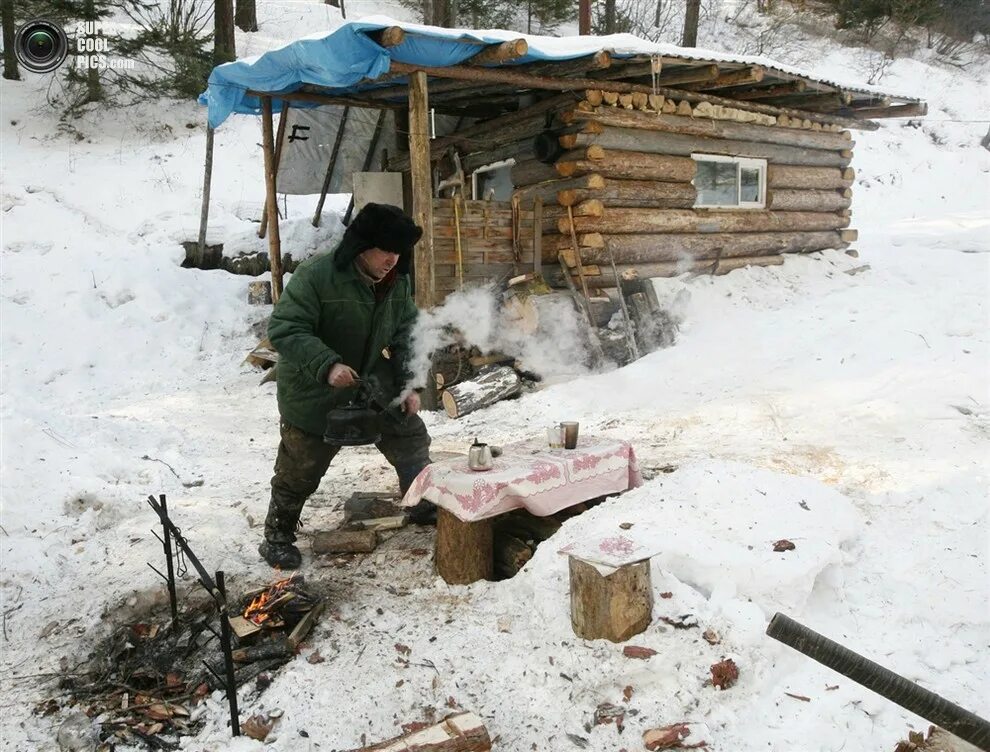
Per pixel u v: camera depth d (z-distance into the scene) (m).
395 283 3.87
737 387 6.82
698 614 3.21
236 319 10.67
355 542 4.22
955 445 5.08
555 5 22.84
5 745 2.99
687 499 4.01
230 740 2.93
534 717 2.91
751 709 2.89
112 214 13.55
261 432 6.93
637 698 2.93
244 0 22.12
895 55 26.11
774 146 10.46
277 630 3.53
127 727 3.04
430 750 2.62
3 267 10.98
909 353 6.99
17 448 5.37
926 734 2.74
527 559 3.87
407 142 10.73
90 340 9.69
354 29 6.38
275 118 17.72
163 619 3.76
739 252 10.02
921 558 3.81
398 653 3.31
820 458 5.12
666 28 26.00
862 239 13.46
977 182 20.88
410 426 4.25
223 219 13.27
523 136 9.05
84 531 4.69
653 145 9.02
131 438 6.46
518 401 7.19
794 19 27.45
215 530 4.65
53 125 17.30
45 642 3.68
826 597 3.55
